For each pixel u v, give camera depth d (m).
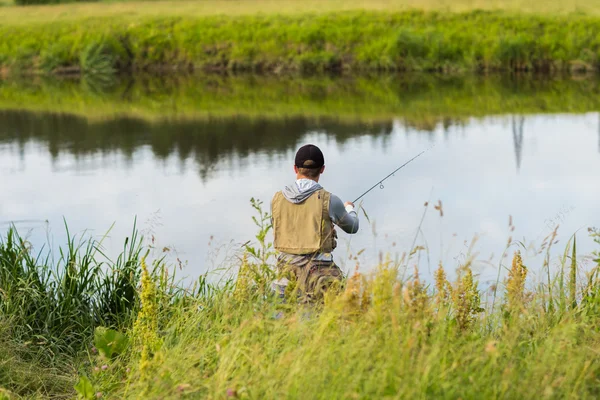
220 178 12.30
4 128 18.17
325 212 5.05
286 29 31.31
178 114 20.00
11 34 32.75
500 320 4.78
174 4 40.84
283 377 3.44
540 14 31.19
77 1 45.00
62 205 10.66
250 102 22.00
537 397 3.29
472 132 16.11
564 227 8.80
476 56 28.27
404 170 12.25
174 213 10.01
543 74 27.03
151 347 4.43
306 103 21.59
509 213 9.45
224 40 31.39
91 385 4.45
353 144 15.06
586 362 3.60
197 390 3.69
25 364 5.03
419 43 28.81
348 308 3.97
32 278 5.89
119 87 26.22
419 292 4.09
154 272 6.16
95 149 15.30
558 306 5.01
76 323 5.71
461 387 3.28
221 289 5.94
